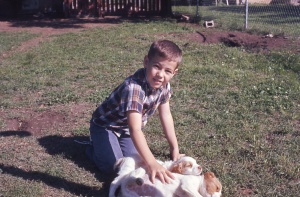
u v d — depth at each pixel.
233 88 3.58
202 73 4.05
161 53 1.80
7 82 3.88
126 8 9.29
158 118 2.82
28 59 4.93
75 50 5.32
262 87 3.54
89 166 2.17
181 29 6.74
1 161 2.22
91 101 3.25
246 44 5.47
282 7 10.88
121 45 5.55
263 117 2.88
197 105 3.15
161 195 1.69
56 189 1.94
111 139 2.09
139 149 1.80
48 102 3.22
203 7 10.73
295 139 2.50
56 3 9.80
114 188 1.74
